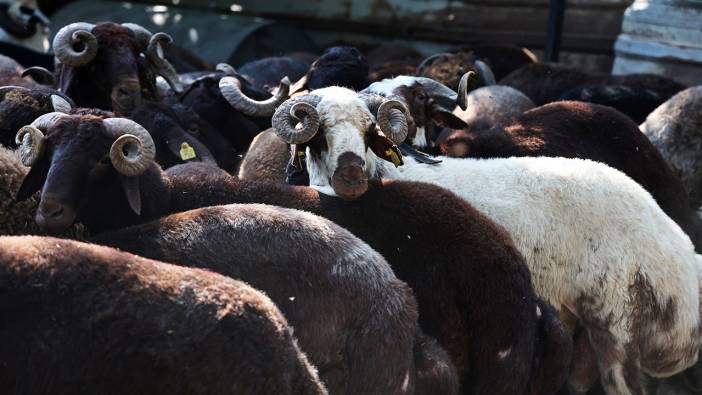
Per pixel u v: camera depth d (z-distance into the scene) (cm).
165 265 732
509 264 952
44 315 672
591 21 2802
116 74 1472
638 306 1072
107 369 675
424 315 935
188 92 1608
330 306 832
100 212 950
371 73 1927
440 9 3089
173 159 1332
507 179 1105
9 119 1219
